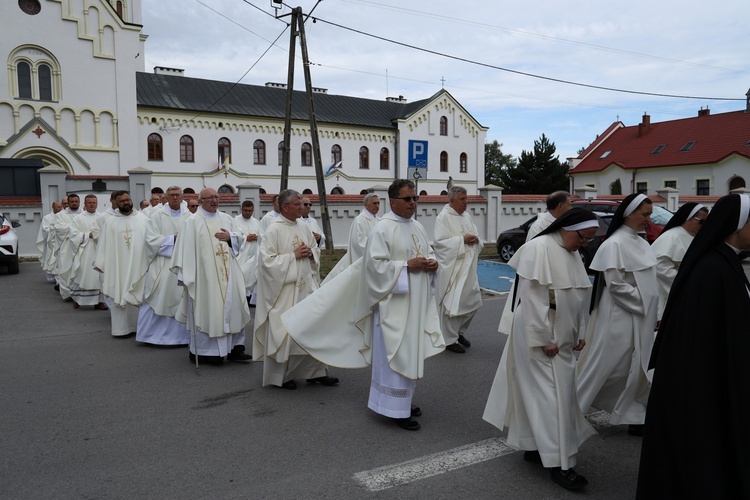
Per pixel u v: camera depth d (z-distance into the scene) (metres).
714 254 2.95
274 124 40.31
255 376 6.41
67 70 30.55
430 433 4.79
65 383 6.11
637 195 4.53
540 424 3.78
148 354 7.35
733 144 39.12
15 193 19.98
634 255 4.45
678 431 2.92
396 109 47.88
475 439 4.66
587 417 5.15
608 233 4.68
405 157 46.00
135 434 4.74
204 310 6.55
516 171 54.62
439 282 7.25
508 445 4.13
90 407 5.38
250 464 4.19
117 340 8.09
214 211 6.80
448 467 4.14
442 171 48.12
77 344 7.84
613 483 3.91
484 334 8.45
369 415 5.20
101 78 31.55
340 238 19.25
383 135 45.34
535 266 3.75
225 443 4.56
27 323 9.13
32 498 3.71
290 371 5.95
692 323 2.89
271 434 4.75
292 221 6.08
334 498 3.70
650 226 14.29
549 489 3.82
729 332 2.81
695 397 2.86
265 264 5.73
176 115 36.66
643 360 4.43
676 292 3.03
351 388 6.00
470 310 7.36
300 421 5.04
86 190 18.16
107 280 8.15
